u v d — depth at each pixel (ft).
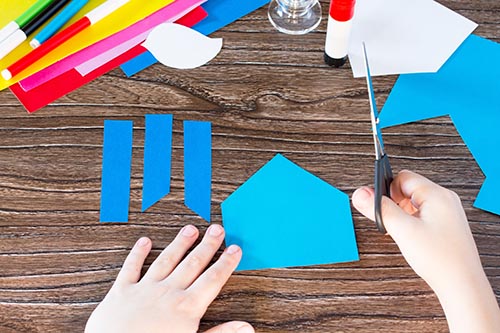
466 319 2.16
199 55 2.81
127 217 2.51
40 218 2.51
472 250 2.25
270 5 2.93
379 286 2.38
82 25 2.80
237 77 2.77
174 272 2.39
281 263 2.43
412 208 2.50
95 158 2.62
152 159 2.62
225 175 2.59
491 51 2.80
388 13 2.90
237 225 2.50
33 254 2.44
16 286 2.39
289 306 2.35
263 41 2.85
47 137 2.66
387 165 2.35
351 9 2.52
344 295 2.36
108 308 2.30
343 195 2.54
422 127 2.66
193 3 2.90
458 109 2.69
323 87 2.75
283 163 2.60
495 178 2.56
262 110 2.70
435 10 2.90
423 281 2.38
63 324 2.34
